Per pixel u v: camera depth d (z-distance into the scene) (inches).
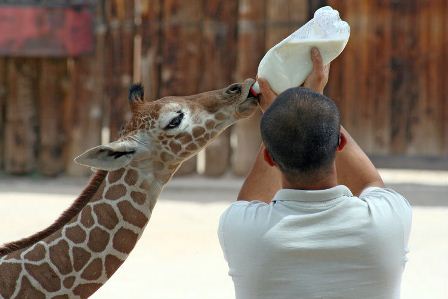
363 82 660.7
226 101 235.8
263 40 641.0
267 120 170.9
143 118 234.4
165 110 233.1
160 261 437.4
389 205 174.6
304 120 167.9
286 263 168.6
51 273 226.1
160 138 232.8
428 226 504.4
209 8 646.5
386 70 661.3
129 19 649.0
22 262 225.6
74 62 651.5
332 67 660.1
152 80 650.8
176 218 523.8
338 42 205.3
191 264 432.1
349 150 195.9
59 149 659.4
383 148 667.4
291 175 170.9
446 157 665.0
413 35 658.8
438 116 663.1
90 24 640.4
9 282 223.6
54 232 230.8
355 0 656.4
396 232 172.6
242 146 644.1
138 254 449.1
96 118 652.7
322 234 167.9
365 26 657.0
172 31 647.8
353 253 168.1
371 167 195.9
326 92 661.3
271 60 208.2
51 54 637.3
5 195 589.9
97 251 229.3
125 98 650.2
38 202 567.8
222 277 411.8
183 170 647.8
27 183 637.3
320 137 167.6
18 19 633.0
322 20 205.5
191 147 235.3
